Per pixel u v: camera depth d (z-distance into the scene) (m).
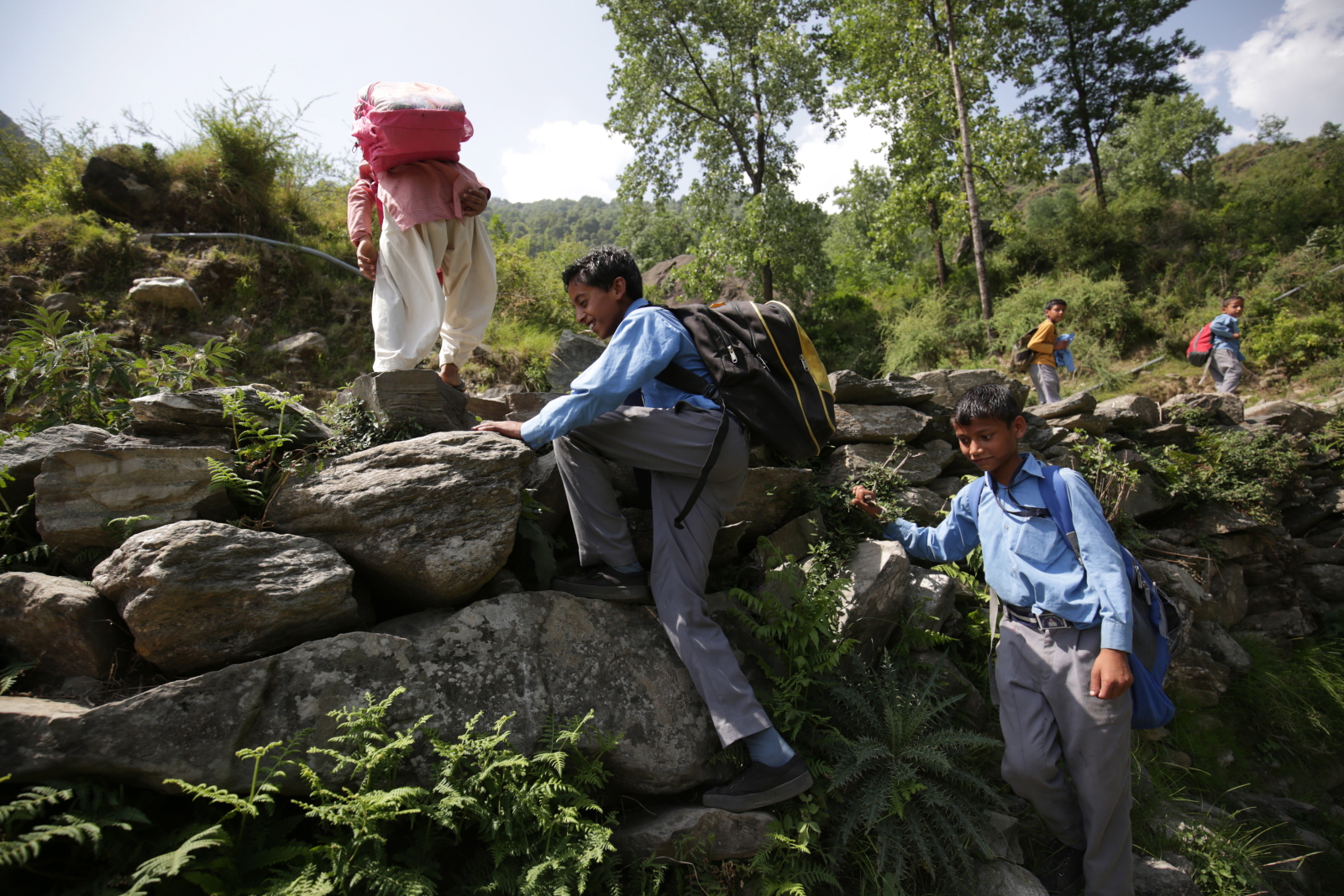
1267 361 10.62
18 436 2.59
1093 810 2.38
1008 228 14.37
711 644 2.29
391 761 1.89
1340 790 4.63
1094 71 21.50
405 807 1.84
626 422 2.34
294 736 1.85
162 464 2.17
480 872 1.96
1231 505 5.35
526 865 1.90
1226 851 3.20
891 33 15.21
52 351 2.87
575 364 4.68
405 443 2.40
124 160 6.91
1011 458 2.54
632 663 2.38
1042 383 7.29
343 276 6.90
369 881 1.75
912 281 17.41
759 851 2.19
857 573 3.11
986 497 2.62
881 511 3.18
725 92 15.69
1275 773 4.54
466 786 1.92
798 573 3.00
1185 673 4.49
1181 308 12.66
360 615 2.26
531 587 2.70
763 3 15.14
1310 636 5.48
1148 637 2.43
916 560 3.73
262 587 1.97
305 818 1.82
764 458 3.67
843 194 20.25
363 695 1.97
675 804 2.31
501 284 7.98
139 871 1.54
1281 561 5.55
